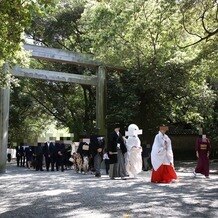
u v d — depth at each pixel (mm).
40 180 13797
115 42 20578
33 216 6922
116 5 19953
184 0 15203
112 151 13828
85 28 25422
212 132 30812
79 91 32875
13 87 34656
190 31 17844
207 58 18844
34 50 20984
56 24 28141
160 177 12109
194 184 11656
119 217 6539
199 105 26188
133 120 24703
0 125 19984
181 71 21531
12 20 8656
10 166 26844
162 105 25281
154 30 19469
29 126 47688
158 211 7039
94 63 23391
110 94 24594
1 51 10148
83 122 31906
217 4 15734
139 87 23781
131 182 12383
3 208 7938
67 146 21734
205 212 6957
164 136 12383
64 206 7812
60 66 29844
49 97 33969
